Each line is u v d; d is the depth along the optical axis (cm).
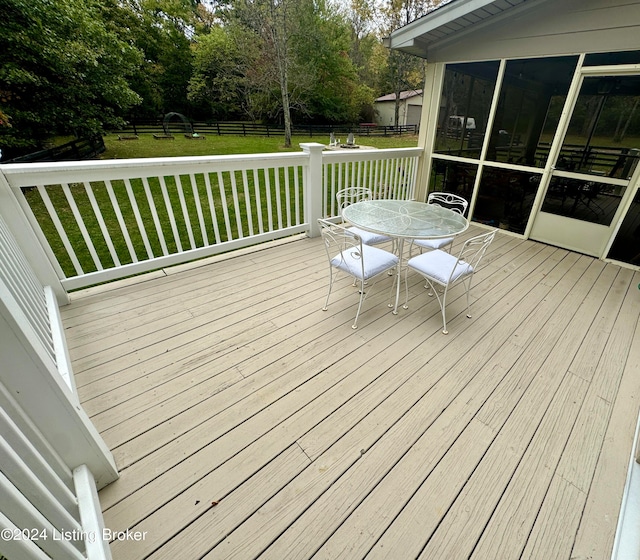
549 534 116
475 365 192
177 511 120
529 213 386
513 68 357
